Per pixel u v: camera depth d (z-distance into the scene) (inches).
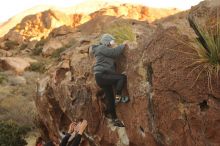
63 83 354.0
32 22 2942.9
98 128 310.2
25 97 956.6
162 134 232.2
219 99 206.8
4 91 1031.0
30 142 589.9
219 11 227.6
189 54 218.7
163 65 229.1
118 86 265.1
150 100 237.1
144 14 3142.2
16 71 1488.7
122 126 279.6
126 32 294.5
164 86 226.8
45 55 1894.7
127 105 266.2
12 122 594.6
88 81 320.2
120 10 3137.3
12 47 2396.7
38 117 450.0
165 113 227.6
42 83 414.9
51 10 3016.7
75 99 335.6
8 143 546.3
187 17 247.9
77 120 332.8
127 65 263.3
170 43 228.5
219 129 205.9
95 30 1893.5
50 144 241.1
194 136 214.8
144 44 251.1
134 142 263.4
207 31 219.3
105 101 296.0
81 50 364.2
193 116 213.9
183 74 219.1
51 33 2262.6
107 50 267.6
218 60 210.8
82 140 330.6
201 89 212.2
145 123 244.1
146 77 242.5
